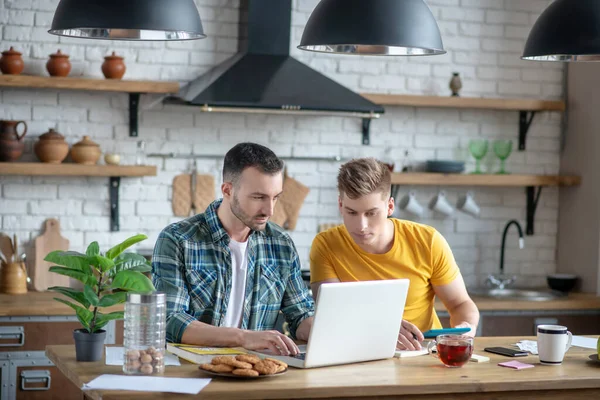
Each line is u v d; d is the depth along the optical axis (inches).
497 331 194.1
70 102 195.0
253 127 206.2
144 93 198.1
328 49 122.6
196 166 202.5
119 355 107.0
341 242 129.4
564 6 123.5
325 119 210.7
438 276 130.3
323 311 98.7
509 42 221.1
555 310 197.5
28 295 184.2
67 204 195.3
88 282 103.7
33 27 192.2
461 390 96.1
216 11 202.1
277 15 198.4
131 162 198.4
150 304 96.0
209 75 195.5
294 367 101.3
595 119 212.5
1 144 184.1
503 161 216.1
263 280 118.4
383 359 108.2
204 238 115.5
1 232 191.9
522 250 225.0
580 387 100.3
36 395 170.7
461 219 221.3
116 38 121.2
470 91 219.0
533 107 215.6
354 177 115.6
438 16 216.7
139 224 199.9
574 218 219.9
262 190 109.5
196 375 95.8
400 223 130.4
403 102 205.9
